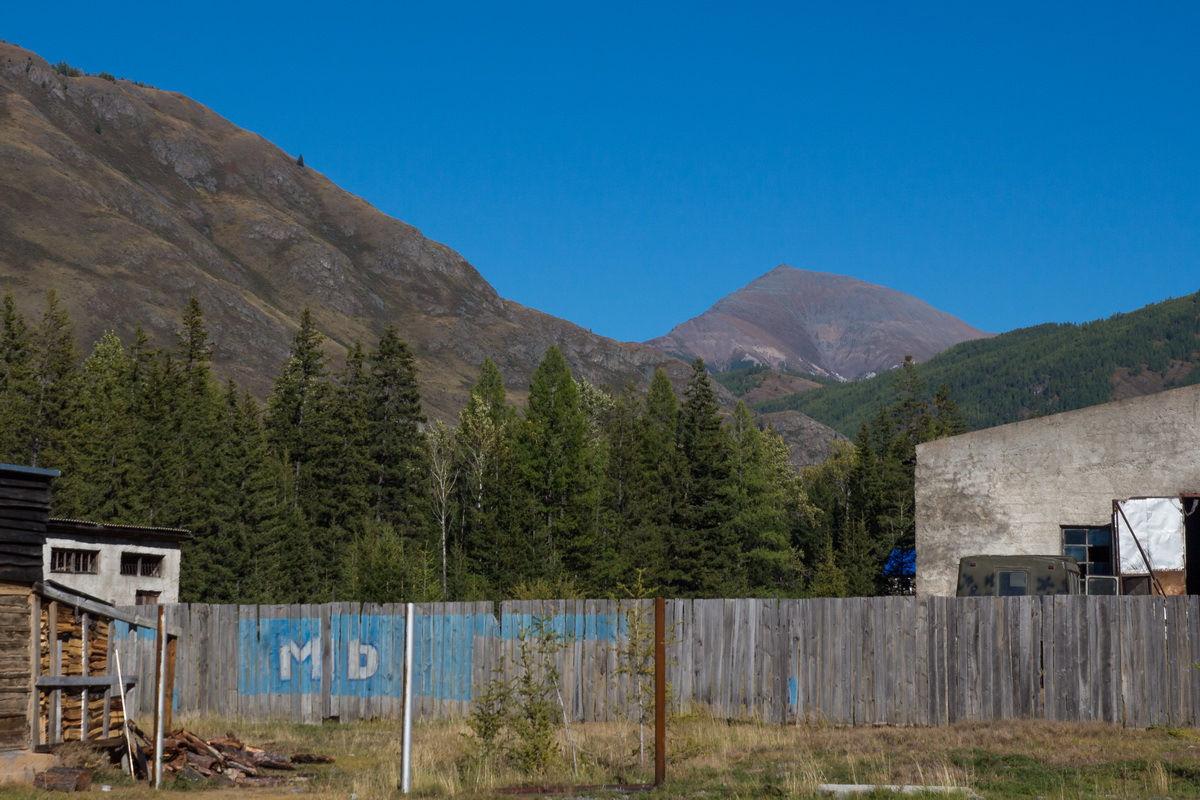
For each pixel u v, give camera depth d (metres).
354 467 70.75
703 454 67.50
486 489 71.81
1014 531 31.19
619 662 19.59
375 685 21.30
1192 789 11.30
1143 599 16.52
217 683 22.20
